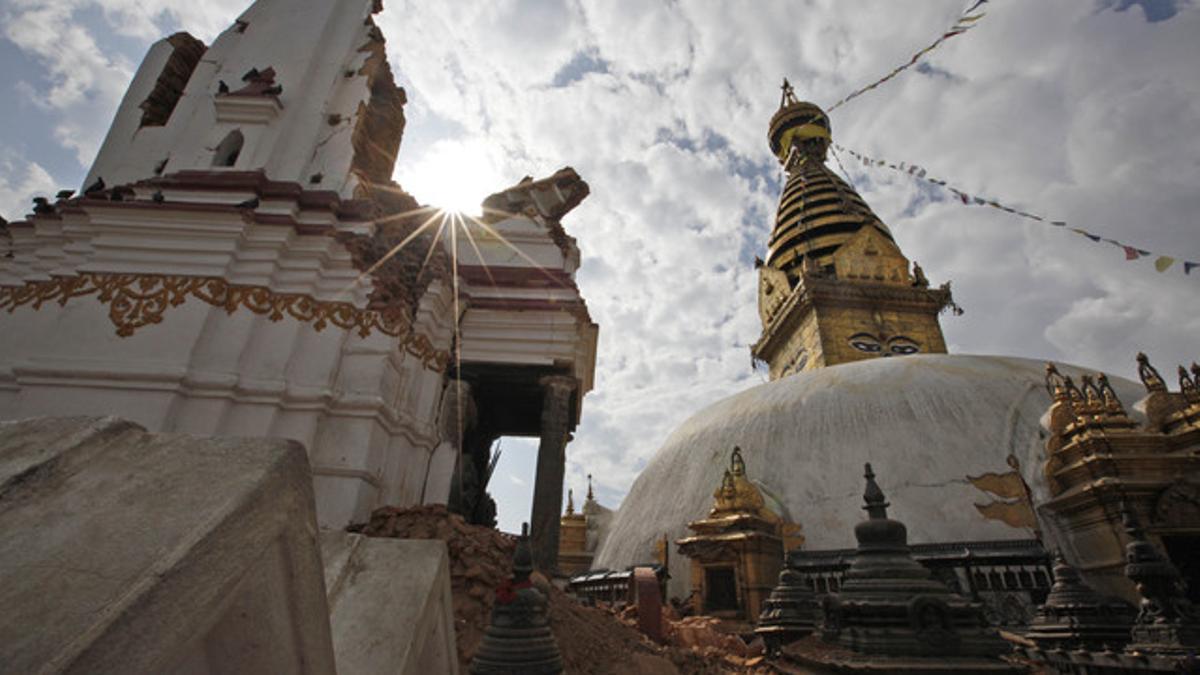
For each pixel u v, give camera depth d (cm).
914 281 4272
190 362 787
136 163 1066
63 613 95
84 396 755
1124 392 2345
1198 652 666
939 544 1725
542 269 1129
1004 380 2442
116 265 850
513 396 1171
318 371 836
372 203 996
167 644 108
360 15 1228
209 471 137
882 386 2556
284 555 147
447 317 1035
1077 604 922
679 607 1942
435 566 273
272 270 873
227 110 1034
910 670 519
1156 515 1195
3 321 841
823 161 5606
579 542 3662
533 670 419
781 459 2412
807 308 4075
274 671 149
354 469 784
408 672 221
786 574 1155
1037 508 1545
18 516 114
